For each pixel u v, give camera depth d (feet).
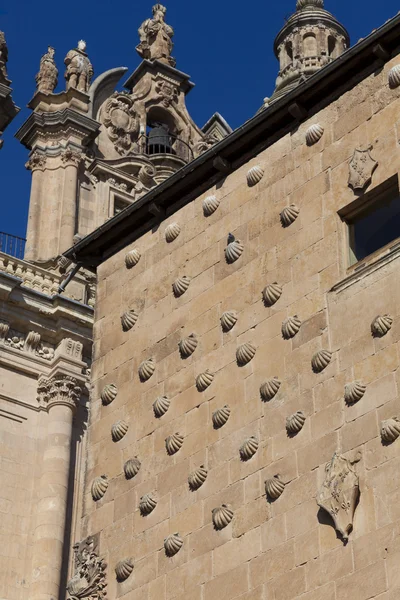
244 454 67.72
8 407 155.22
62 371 158.30
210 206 77.92
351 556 60.34
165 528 70.38
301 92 74.13
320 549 61.87
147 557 70.49
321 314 67.87
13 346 158.71
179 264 78.43
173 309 77.10
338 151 71.87
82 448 157.38
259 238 73.82
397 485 60.18
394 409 62.08
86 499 76.02
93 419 78.59
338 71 72.90
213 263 76.02
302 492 64.08
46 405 157.89
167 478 71.77
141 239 82.38
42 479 152.46
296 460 65.10
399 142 68.85
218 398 71.26
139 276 80.94
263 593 63.41
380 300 65.46
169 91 193.16
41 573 145.59
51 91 183.73
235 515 66.85
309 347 67.62
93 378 80.12
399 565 58.39
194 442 71.31
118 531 73.00
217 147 77.66
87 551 73.77
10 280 157.48
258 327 70.95
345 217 70.08
